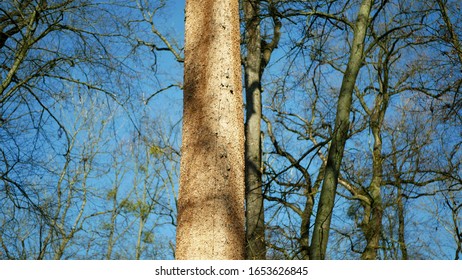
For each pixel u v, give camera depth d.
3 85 10.25
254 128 11.20
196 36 4.78
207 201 4.23
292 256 6.46
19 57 10.30
